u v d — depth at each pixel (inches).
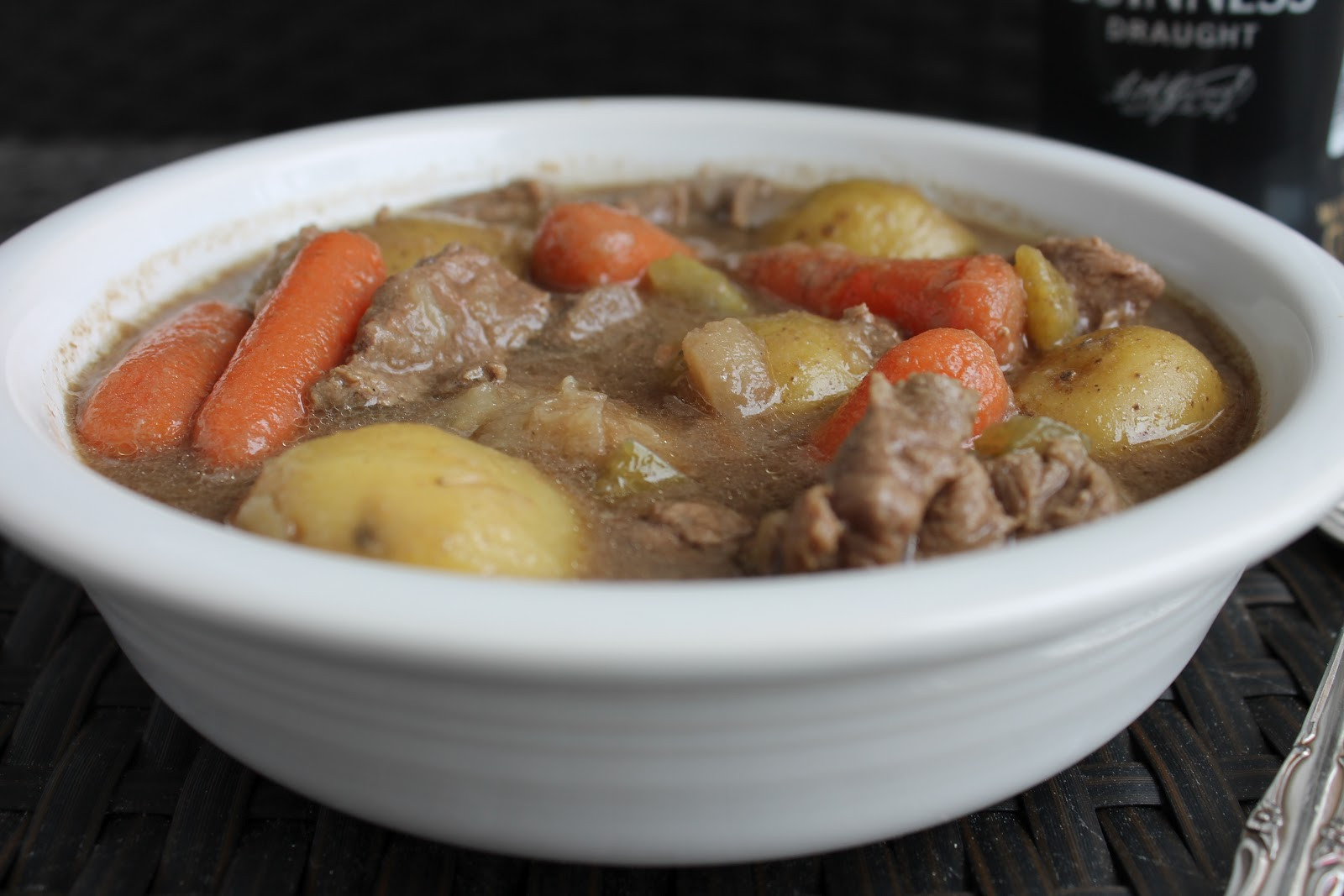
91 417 13.7
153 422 13.7
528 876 12.5
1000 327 14.5
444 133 17.3
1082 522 12.5
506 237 16.6
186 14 24.5
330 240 14.9
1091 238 14.9
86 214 15.1
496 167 17.5
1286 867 12.1
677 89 25.3
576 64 25.2
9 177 20.7
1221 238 15.0
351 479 12.4
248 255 16.2
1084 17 17.2
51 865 12.5
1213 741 13.3
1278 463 12.0
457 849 12.6
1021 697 11.9
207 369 14.3
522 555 12.3
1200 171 17.3
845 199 16.5
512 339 14.9
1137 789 12.9
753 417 14.0
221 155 16.3
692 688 11.2
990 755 12.1
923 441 12.2
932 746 11.9
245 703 12.1
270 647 11.5
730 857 12.1
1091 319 15.0
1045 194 16.4
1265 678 13.8
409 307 14.3
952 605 11.1
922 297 14.7
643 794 11.8
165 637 12.1
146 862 12.5
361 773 12.1
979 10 23.9
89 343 14.7
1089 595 11.2
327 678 11.6
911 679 11.4
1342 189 17.5
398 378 14.2
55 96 25.0
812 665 11.0
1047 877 12.4
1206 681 13.7
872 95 24.9
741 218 17.1
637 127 17.6
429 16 24.7
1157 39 16.9
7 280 14.1
